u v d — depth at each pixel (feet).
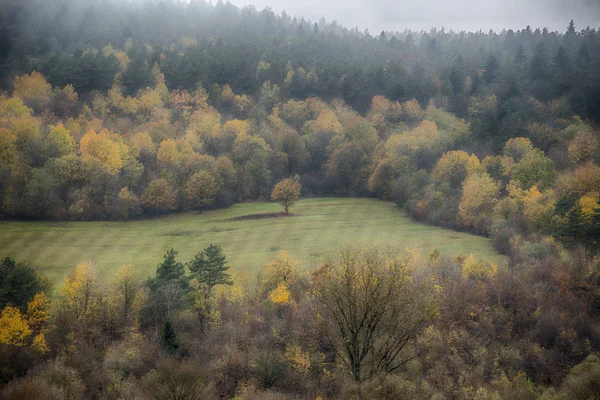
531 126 432.66
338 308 125.80
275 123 531.09
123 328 192.95
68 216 324.60
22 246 273.33
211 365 167.32
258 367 167.84
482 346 183.01
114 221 338.34
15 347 172.24
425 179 372.99
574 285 217.77
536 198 298.35
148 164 414.41
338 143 477.36
